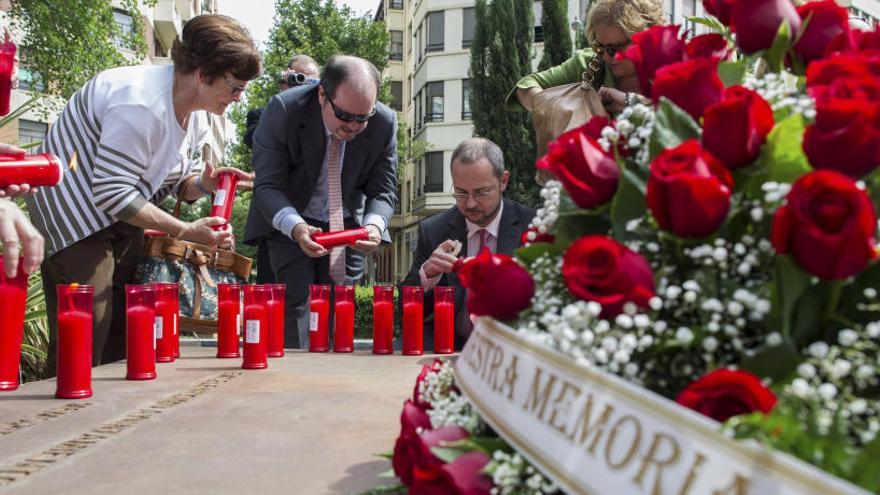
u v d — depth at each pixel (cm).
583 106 238
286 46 1692
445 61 2591
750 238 70
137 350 188
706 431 55
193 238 269
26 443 121
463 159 263
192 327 301
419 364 222
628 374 69
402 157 2236
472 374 84
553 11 1490
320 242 285
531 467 70
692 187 65
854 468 52
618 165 79
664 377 70
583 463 63
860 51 86
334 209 322
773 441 54
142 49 1201
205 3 3644
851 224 58
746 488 51
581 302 72
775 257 68
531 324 78
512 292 79
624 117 87
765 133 72
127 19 1977
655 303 68
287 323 324
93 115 264
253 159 326
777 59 90
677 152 69
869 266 66
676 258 74
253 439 124
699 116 79
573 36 1585
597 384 64
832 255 60
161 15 2441
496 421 74
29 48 1064
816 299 65
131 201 257
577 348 70
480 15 1625
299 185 325
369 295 805
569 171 80
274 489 96
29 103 483
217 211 273
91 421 138
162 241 301
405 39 3297
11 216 166
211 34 262
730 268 72
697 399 59
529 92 284
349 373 201
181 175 311
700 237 70
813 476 48
